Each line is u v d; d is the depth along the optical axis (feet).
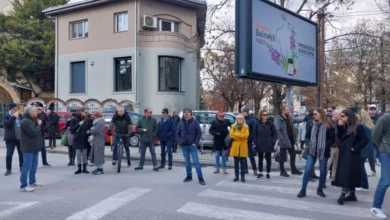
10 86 72.74
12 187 27.55
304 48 49.21
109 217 19.84
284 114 33.65
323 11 58.54
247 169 34.76
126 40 79.92
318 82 54.95
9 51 99.96
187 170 30.27
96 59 84.23
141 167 36.86
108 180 30.40
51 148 53.11
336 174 23.61
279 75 43.52
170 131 37.24
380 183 20.70
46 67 107.55
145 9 79.56
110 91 82.23
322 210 21.76
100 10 83.51
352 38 65.00
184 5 83.97
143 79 79.51
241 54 39.17
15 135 33.01
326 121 24.89
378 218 20.26
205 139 52.06
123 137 38.11
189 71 83.35
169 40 79.10
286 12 45.29
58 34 89.92
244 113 37.27
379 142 20.89
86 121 34.24
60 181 29.89
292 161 34.27
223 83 107.34
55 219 19.51
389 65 106.93
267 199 24.21
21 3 113.09
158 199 23.75
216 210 21.35
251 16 38.93
